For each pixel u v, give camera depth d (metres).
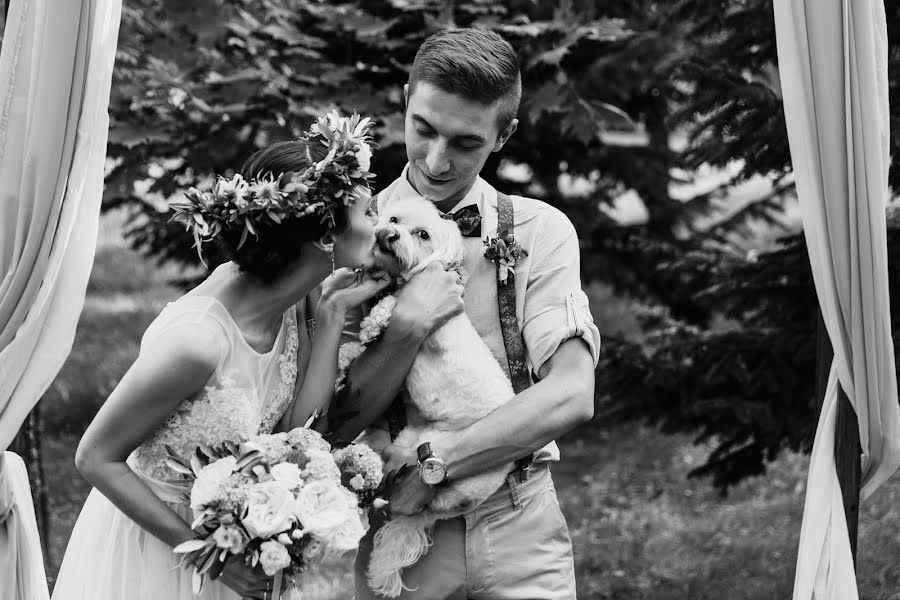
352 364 2.77
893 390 2.90
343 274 2.80
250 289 2.48
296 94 5.17
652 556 5.79
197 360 2.32
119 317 9.42
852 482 2.98
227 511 2.27
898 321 4.52
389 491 2.70
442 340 2.81
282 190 2.37
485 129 2.66
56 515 6.34
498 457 2.65
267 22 5.47
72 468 7.02
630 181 6.49
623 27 5.73
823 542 2.92
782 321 5.04
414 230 2.82
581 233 6.42
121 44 5.42
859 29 2.77
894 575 5.25
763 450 5.10
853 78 2.79
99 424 2.33
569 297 2.78
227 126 5.10
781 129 4.57
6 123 2.60
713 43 4.96
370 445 2.93
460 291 2.79
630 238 6.30
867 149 2.79
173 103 5.03
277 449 2.38
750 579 5.41
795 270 4.91
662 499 6.64
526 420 2.64
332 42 5.61
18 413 2.59
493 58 2.64
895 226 4.73
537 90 5.37
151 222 5.75
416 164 2.78
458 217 2.89
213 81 5.10
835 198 2.83
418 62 2.70
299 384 2.66
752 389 4.92
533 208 2.88
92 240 2.65
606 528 6.21
